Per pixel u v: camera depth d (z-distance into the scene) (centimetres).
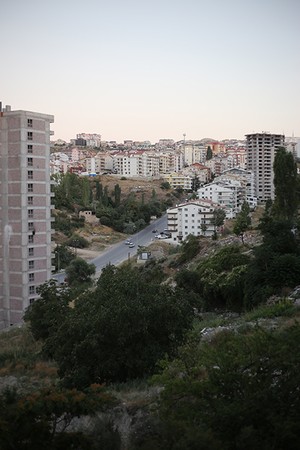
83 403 1859
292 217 6762
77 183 19812
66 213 16900
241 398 1678
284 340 1842
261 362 1777
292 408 1598
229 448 1522
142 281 3419
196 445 1450
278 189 6806
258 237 7419
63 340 3173
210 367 1862
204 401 1739
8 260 7431
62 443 1683
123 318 2906
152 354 2931
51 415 1870
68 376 2958
